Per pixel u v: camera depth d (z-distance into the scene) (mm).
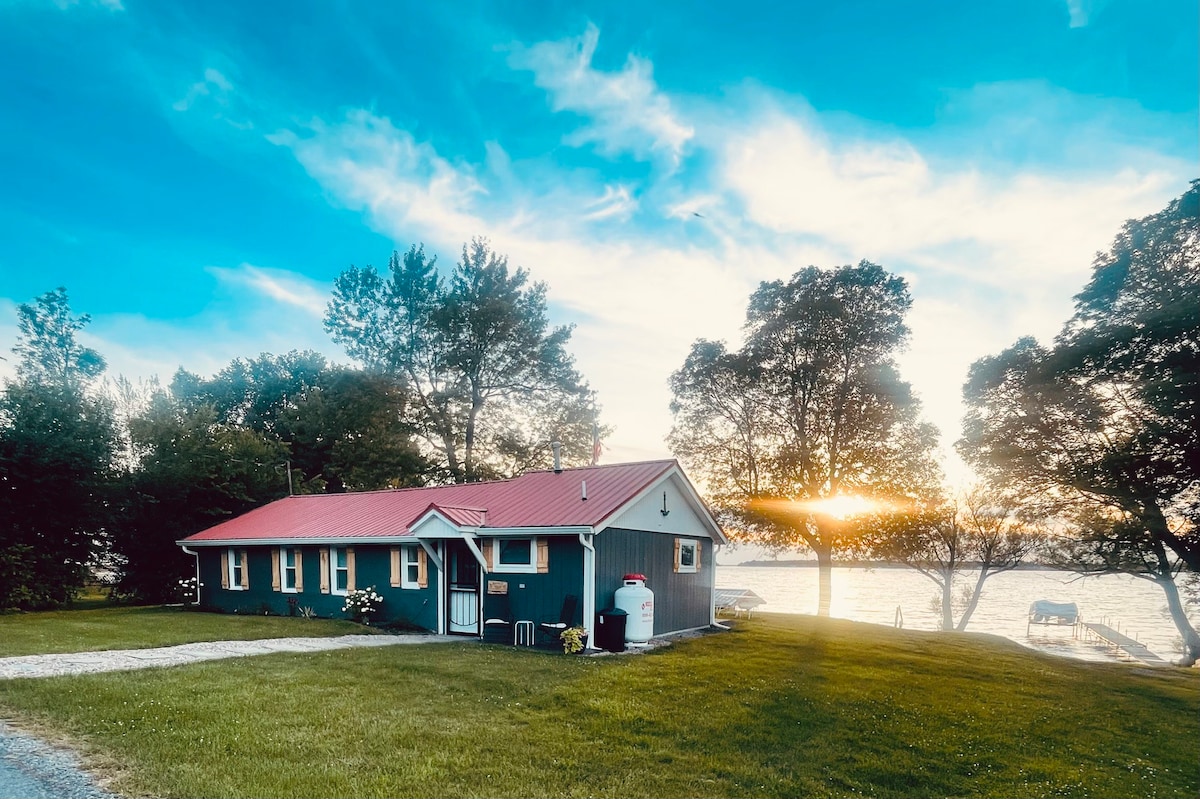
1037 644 35406
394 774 6109
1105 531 19750
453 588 16750
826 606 29969
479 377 37938
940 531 32250
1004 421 21484
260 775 5898
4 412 22531
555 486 17734
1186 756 8602
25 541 22562
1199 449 16219
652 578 16688
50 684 8938
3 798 5207
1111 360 18641
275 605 20641
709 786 6355
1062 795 6777
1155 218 18688
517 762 6617
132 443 26953
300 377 47312
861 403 29281
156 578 25859
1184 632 20891
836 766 7172
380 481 35469
